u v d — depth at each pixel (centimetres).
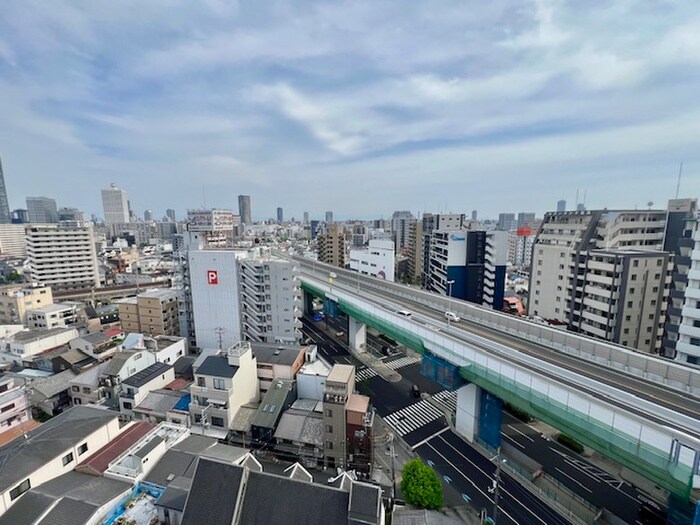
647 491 3669
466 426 4562
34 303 8550
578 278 7081
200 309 6912
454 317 5591
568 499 3581
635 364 3844
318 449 4100
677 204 7912
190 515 2561
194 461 3256
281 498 2611
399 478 3897
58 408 5028
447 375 4344
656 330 6372
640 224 7462
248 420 4425
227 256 6712
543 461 4144
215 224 15712
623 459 2750
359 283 8556
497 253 9981
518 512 3425
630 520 3312
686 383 3453
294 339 6775
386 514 3309
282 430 4238
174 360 6147
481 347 4491
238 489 2608
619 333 6300
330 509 2545
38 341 6294
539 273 8144
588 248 7581
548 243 8656
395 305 6444
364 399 4266
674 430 2591
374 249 11738
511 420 4959
